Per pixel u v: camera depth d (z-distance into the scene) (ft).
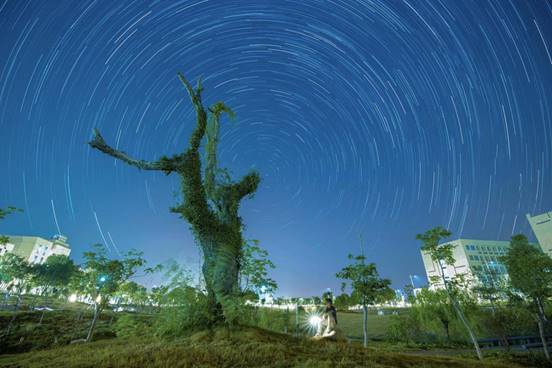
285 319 94.32
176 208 52.80
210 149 63.98
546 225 328.29
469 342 115.55
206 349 33.76
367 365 32.89
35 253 372.17
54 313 114.11
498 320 113.09
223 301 47.52
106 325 104.22
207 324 47.01
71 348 43.75
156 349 34.45
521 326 114.93
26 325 94.12
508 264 107.24
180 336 45.21
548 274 93.09
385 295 100.68
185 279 53.52
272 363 30.96
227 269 50.98
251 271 63.41
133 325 55.88
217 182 61.67
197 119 54.19
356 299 104.58
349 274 103.96
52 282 197.57
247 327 46.11
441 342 118.42
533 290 93.25
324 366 30.42
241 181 63.00
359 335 137.49
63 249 416.67
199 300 50.93
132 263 84.17
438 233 100.89
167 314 50.14
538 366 77.66
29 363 34.19
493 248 400.67
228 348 34.30
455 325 121.29
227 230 55.62
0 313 103.14
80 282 88.74
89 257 82.38
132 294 149.69
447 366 38.19
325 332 48.67
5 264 166.20
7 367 33.12
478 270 359.05
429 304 130.82
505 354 89.71
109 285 80.48
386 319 175.22
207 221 53.31
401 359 38.91
